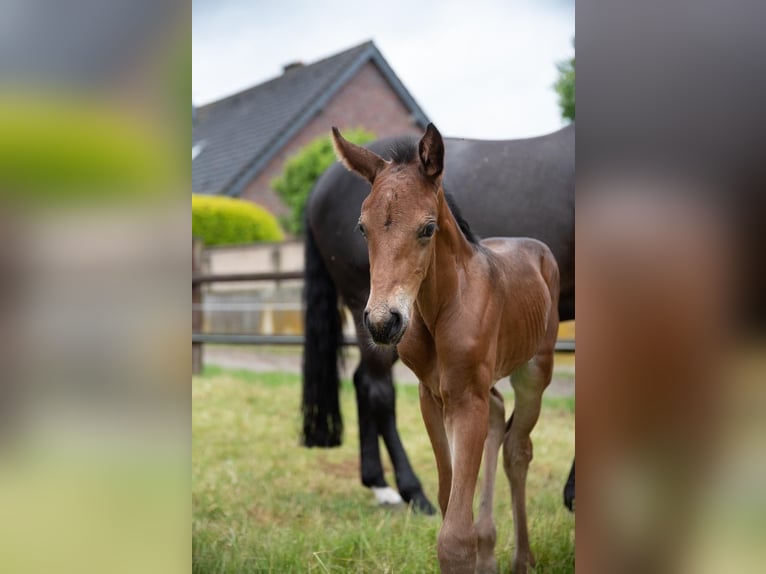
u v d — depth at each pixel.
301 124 16.08
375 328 2.01
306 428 4.15
